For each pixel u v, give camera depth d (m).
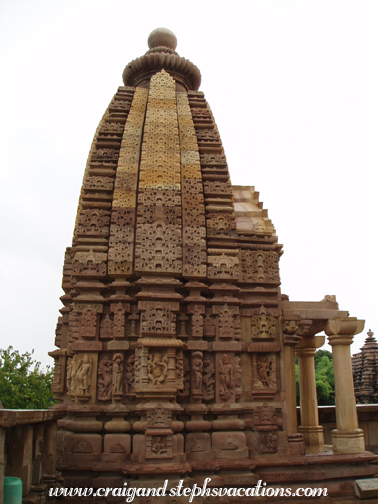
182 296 11.49
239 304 12.00
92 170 13.19
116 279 11.77
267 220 13.76
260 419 11.34
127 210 12.31
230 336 11.60
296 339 12.34
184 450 10.70
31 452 8.61
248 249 12.91
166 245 11.80
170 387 10.46
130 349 11.26
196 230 12.30
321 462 10.82
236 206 14.87
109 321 11.55
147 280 11.43
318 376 42.81
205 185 13.37
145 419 10.42
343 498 10.38
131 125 14.55
